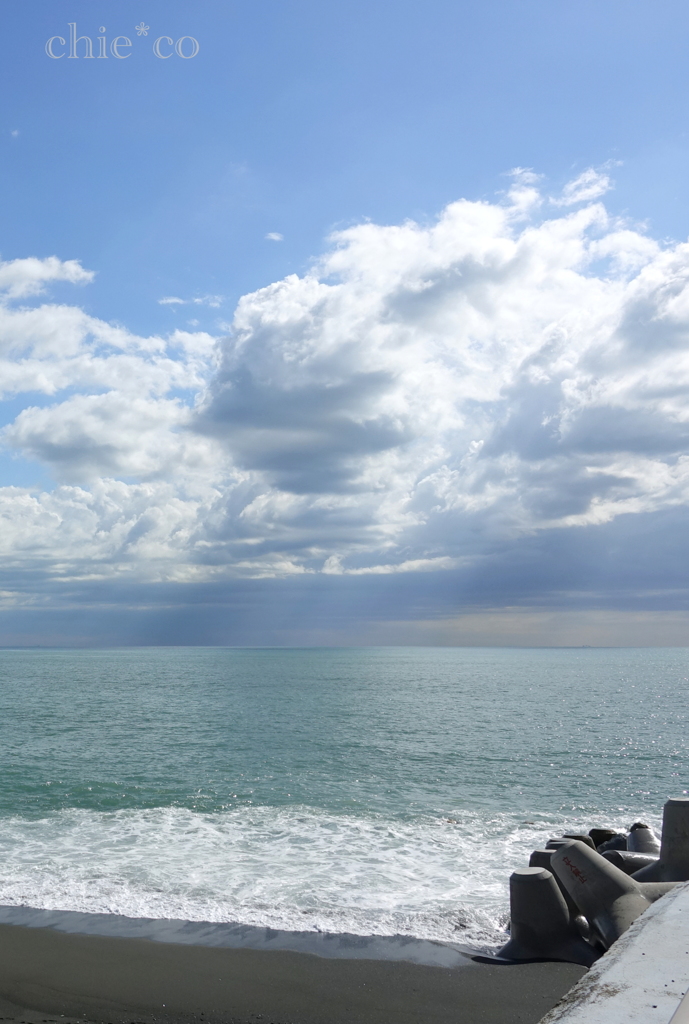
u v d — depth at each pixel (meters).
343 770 27.66
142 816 19.31
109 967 9.70
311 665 184.50
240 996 8.91
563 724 46.00
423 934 10.78
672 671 153.88
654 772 27.94
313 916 11.51
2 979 9.35
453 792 23.38
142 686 88.88
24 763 28.89
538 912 10.01
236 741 36.53
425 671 148.50
